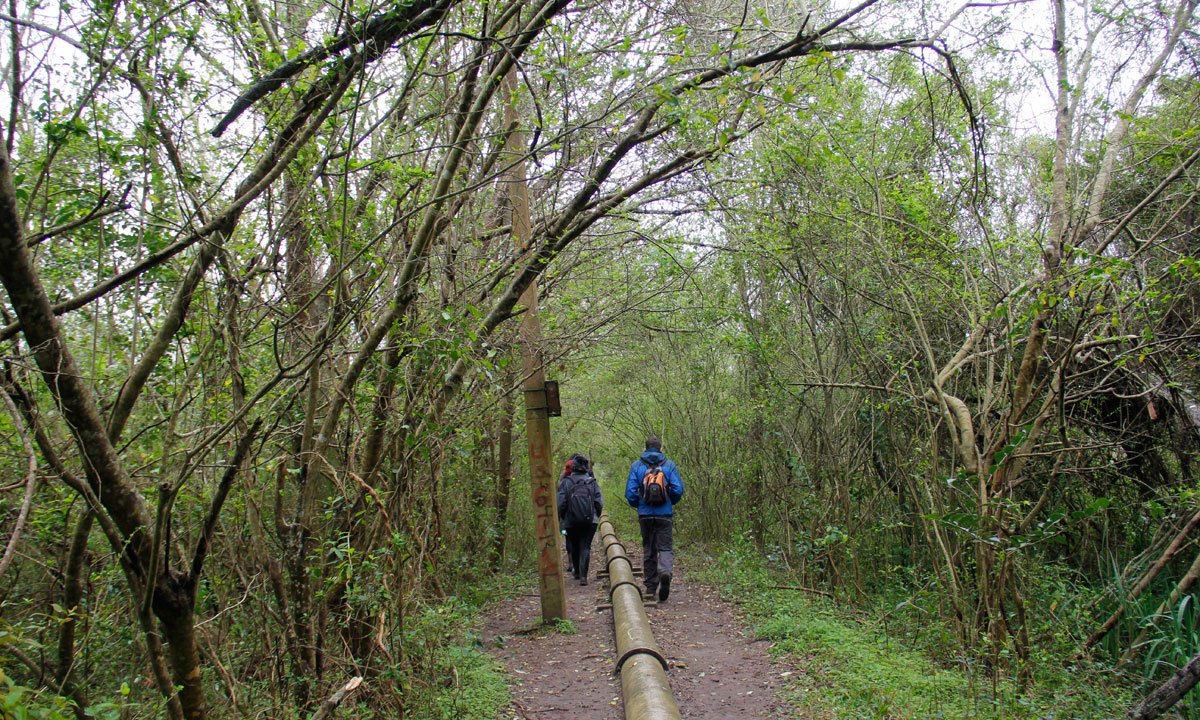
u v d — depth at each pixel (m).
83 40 3.20
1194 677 3.62
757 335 8.34
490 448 10.01
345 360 4.76
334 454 5.00
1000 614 4.99
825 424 7.80
